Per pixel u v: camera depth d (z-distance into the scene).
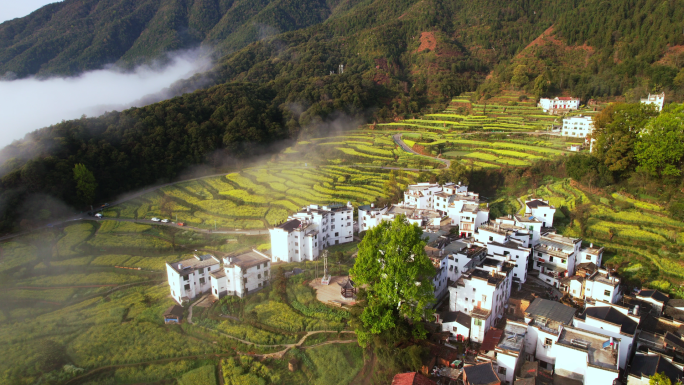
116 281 114.25
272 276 104.12
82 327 90.75
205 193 181.88
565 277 91.25
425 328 78.94
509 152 172.25
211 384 72.75
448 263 93.25
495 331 72.56
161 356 80.00
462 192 135.75
